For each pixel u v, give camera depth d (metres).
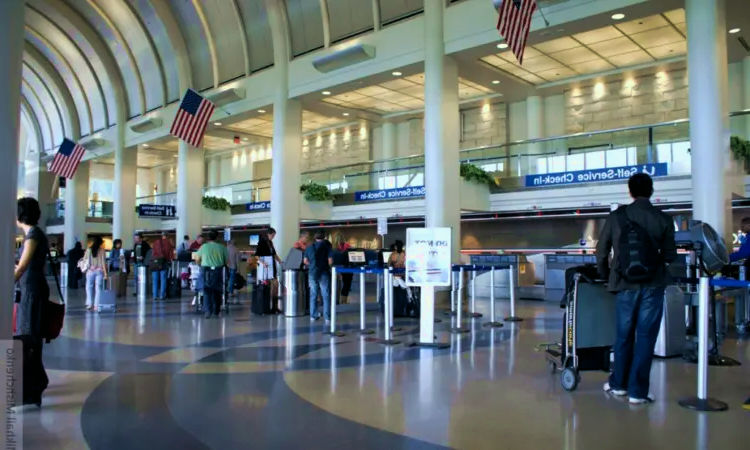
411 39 14.32
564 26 11.84
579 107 18.45
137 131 24.31
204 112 17.09
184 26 21.23
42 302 4.98
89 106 28.48
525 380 5.82
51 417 4.61
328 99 19.59
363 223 21.20
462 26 13.24
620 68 16.97
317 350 7.71
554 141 15.89
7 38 3.62
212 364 6.79
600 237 5.09
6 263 3.59
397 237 21.31
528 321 10.72
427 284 7.97
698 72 9.84
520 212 16.89
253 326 10.26
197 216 22.30
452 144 13.70
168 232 30.48
